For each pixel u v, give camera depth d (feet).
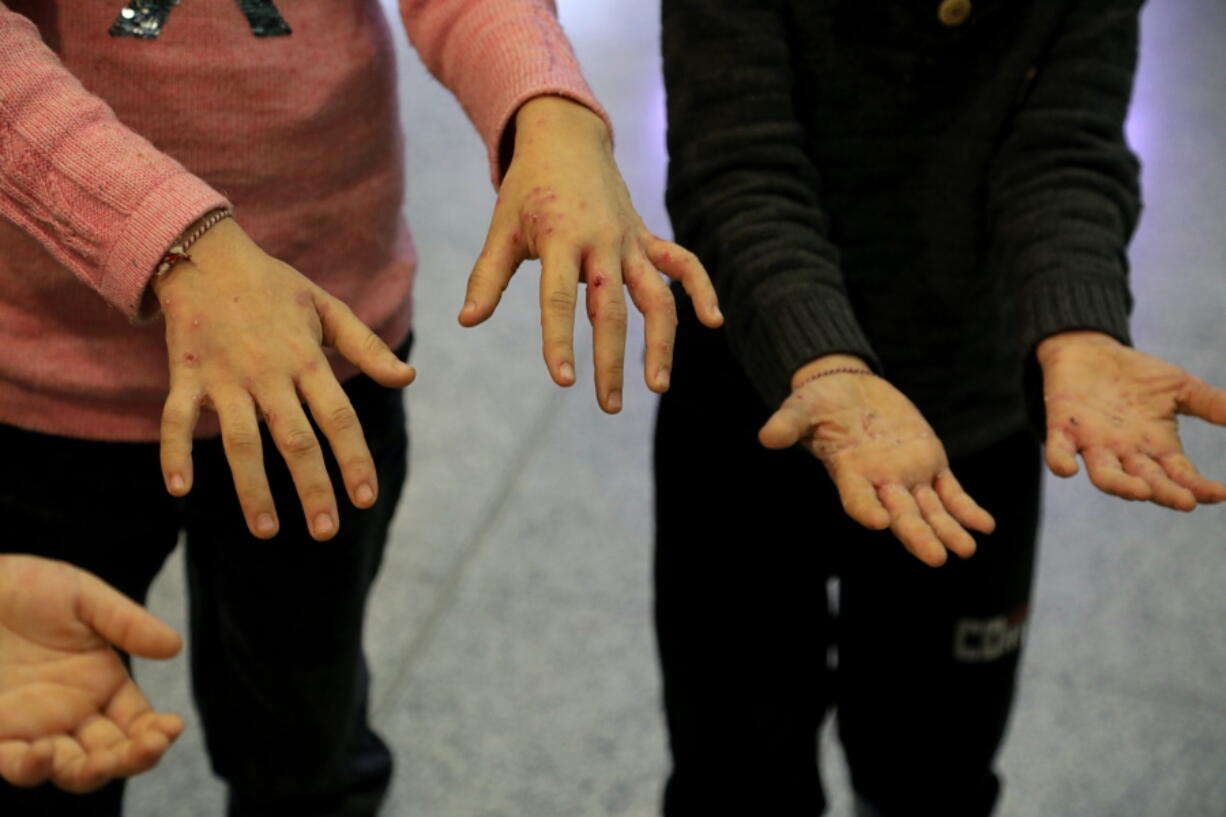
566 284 4.12
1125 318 4.63
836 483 4.45
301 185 4.67
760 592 5.22
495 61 4.47
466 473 8.30
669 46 4.79
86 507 4.80
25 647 4.19
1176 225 10.71
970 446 5.00
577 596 7.43
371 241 4.89
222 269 4.02
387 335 5.03
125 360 4.64
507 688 6.88
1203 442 8.40
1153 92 12.77
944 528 4.33
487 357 9.30
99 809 4.99
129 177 4.02
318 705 5.40
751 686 5.28
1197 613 7.30
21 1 4.37
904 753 5.39
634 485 8.23
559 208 4.19
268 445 4.84
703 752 5.36
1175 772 6.41
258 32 4.51
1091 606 7.35
